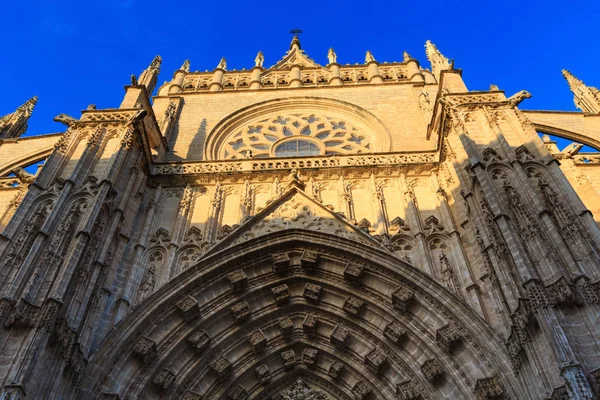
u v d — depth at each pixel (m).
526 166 22.69
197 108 37.59
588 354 15.86
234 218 26.97
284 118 37.28
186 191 28.11
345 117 36.78
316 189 27.97
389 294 22.81
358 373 22.78
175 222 26.44
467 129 25.75
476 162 22.91
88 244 20.84
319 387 23.52
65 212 21.44
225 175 28.83
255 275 24.30
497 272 20.23
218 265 23.50
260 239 24.41
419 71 40.88
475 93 27.95
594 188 27.02
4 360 16.00
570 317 16.84
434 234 24.73
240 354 23.06
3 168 31.98
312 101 37.84
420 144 32.53
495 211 20.64
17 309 17.06
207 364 22.16
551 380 16.00
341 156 29.53
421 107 35.53
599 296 17.12
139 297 22.47
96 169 24.36
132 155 26.81
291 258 24.80
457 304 21.06
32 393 16.03
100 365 19.42
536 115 33.69
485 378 18.62
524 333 17.36
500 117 26.30
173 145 33.44
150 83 38.66
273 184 28.30
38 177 23.00
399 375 21.53
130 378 19.98
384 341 22.30
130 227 25.05
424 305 21.81
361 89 38.84
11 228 20.61
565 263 18.31
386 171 28.67
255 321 23.61
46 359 17.03
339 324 23.69
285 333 23.83
